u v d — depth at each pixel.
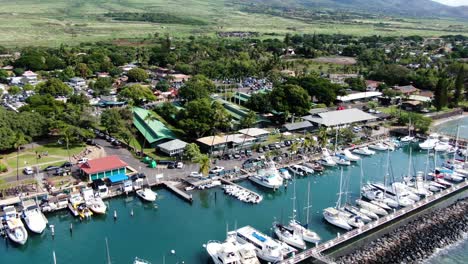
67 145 170.62
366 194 141.88
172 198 142.50
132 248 113.31
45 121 181.38
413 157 184.12
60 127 180.00
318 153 180.00
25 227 120.44
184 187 147.62
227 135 189.75
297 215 131.50
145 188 143.50
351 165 173.50
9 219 119.31
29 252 111.88
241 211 134.50
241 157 173.38
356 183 155.25
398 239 118.69
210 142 179.00
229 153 175.88
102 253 111.00
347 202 139.38
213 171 157.25
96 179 145.50
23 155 166.88
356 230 117.50
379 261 108.44
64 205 130.50
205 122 187.50
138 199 140.75
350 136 195.12
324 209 130.38
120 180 146.00
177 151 172.50
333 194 146.62
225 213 133.00
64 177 148.00
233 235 114.69
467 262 108.94
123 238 118.50
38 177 147.00
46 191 136.75
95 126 198.88
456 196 147.88
